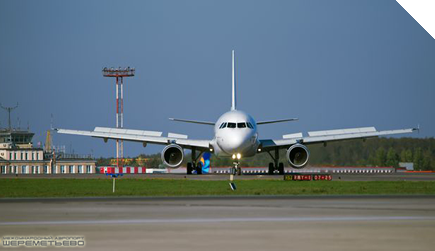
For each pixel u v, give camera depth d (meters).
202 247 52.94
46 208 85.25
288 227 64.44
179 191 117.81
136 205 89.38
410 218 71.69
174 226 65.56
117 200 98.94
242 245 53.72
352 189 120.75
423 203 91.12
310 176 154.00
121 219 71.81
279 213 77.38
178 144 192.38
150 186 134.50
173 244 54.34
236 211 80.00
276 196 105.75
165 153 188.50
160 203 92.75
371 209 82.06
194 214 76.62
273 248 52.31
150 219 71.69
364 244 53.88
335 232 60.62
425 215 74.69
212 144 191.25
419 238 56.91
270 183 141.00
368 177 183.12
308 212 78.44
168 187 130.38
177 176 190.62
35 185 142.00
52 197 106.75
